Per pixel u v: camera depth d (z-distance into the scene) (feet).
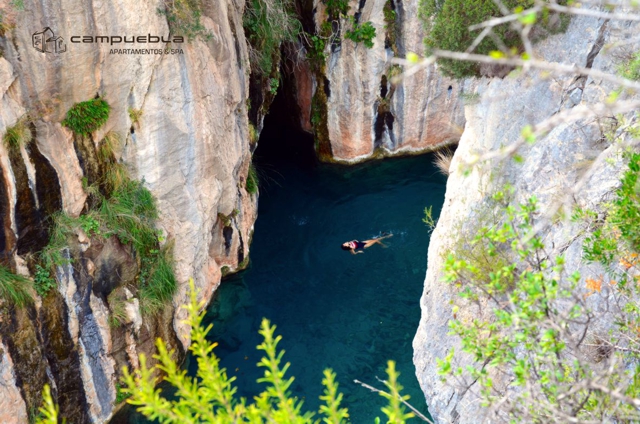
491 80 34.88
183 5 34.19
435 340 36.35
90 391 35.12
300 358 41.32
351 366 40.57
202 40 36.88
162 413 13.84
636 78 26.27
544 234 28.73
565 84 30.37
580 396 17.16
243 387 39.27
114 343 35.81
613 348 20.29
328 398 14.05
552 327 15.83
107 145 33.94
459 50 34.91
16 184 29.78
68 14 29.37
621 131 26.35
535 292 15.51
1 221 29.68
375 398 38.24
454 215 36.91
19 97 29.32
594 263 25.45
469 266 17.24
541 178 30.35
